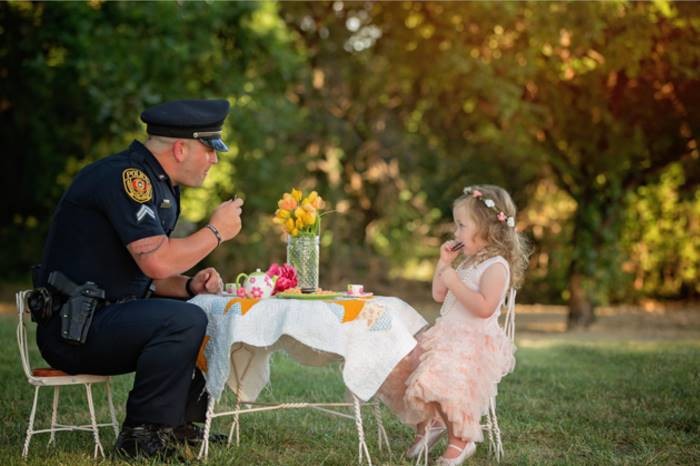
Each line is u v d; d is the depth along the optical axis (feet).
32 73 42.83
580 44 32.68
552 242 48.16
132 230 13.50
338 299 13.61
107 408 18.01
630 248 47.67
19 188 51.47
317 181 51.67
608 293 47.09
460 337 13.80
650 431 16.10
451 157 48.67
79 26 38.52
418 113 49.11
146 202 13.73
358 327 13.10
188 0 40.19
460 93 37.45
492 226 14.16
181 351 13.55
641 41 32.48
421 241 54.60
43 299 13.48
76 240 13.83
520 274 14.47
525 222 48.44
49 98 44.57
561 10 32.22
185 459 13.50
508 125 35.58
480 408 13.50
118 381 20.76
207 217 49.42
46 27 40.27
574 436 15.89
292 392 19.92
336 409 18.37
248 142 46.24
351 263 52.49
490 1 32.73
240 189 49.52
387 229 54.03
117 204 13.61
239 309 13.44
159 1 39.04
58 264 13.91
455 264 15.43
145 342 13.55
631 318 42.11
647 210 47.55
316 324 12.99
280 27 44.75
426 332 14.29
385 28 38.83
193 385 15.06
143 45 39.88
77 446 14.78
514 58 34.60
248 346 15.15
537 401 19.01
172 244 13.60
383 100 48.55
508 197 14.47
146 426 13.56
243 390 15.42
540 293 50.39
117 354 13.64
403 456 14.39
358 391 13.01
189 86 43.75
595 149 36.45
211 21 40.81
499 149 43.09
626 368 23.77
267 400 18.98
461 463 13.62
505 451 14.98
